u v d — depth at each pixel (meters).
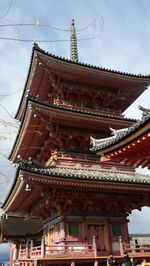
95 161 25.84
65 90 28.72
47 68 26.67
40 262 18.58
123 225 23.42
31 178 19.64
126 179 23.06
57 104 26.98
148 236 43.44
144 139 11.33
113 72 28.58
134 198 23.97
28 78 28.69
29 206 27.92
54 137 25.28
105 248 21.75
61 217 21.58
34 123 24.83
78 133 25.88
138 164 14.03
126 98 32.31
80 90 29.11
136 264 20.91
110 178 22.11
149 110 10.37
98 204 23.28
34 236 35.12
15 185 21.78
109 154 13.35
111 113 29.67
